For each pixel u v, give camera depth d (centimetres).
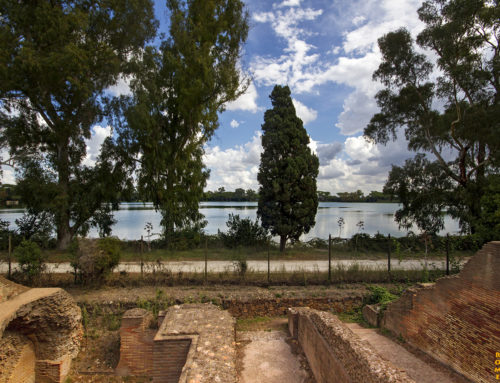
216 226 3500
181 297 1007
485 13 1752
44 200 1788
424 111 2142
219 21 2036
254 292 1084
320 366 605
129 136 1897
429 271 1246
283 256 1697
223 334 682
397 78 2147
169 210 1959
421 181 2134
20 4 1700
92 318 936
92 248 1107
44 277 1147
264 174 1900
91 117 1866
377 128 2300
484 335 561
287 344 809
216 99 2047
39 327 739
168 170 1980
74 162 1956
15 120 1819
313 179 1945
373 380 408
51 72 1600
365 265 1341
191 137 2055
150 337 783
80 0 1858
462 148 2008
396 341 816
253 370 677
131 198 2100
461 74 1850
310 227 1933
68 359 791
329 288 1145
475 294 586
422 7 1962
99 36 1938
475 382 580
